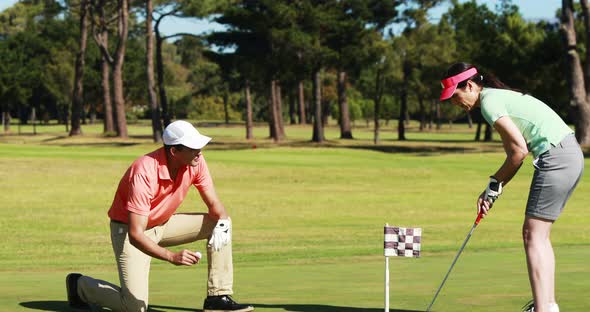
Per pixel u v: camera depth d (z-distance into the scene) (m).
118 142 64.19
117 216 6.03
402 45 68.31
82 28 76.44
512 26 59.81
